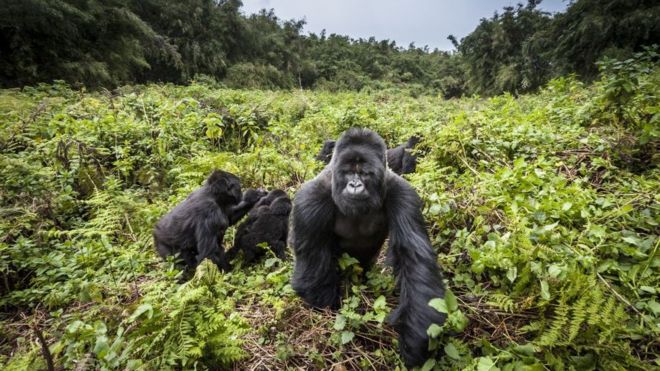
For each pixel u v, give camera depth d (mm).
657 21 18125
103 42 23672
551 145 5945
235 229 5906
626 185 4652
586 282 3094
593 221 4062
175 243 4742
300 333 3592
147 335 3037
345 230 3738
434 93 55969
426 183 5195
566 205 3924
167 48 29594
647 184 4535
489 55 36406
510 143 6051
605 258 3678
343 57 69312
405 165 7582
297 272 3639
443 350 3117
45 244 5176
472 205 4629
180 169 6941
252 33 49312
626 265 3541
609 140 5410
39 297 4402
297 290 3598
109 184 6207
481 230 4207
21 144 7625
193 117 8688
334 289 3689
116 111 9266
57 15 18906
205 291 3363
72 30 20141
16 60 18453
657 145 5387
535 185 4664
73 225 5773
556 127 6859
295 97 14438
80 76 20516
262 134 9641
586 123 6598
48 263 4758
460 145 6059
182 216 4785
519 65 31594
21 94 13008
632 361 2785
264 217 5102
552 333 2881
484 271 3961
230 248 5391
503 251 3566
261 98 15008
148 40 27766
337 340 3354
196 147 8156
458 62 68188
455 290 3869
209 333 3008
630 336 3014
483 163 5605
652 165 5266
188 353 2848
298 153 8594
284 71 52750
